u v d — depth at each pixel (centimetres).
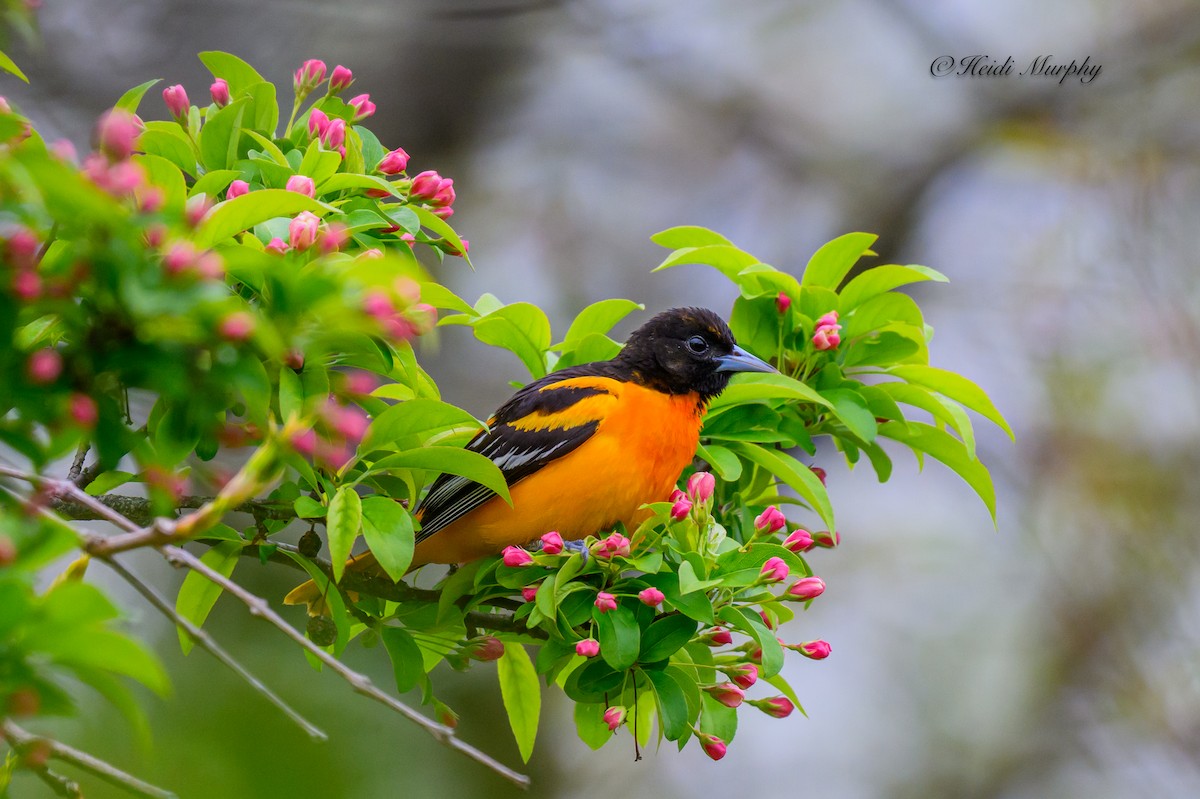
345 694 1314
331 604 670
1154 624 1830
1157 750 1809
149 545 445
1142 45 2031
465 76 1970
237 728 1256
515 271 1961
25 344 584
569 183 2020
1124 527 1841
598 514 807
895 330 836
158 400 614
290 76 1917
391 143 1980
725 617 640
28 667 403
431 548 816
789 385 764
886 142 2059
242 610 1321
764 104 2097
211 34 1875
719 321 869
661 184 2070
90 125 1800
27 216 412
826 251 822
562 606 663
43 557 414
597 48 2055
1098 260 1942
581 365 854
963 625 1917
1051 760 1834
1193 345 1847
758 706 679
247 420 556
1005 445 1891
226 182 626
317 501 648
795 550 673
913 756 1880
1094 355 1881
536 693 766
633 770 1820
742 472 831
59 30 1789
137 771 1180
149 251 447
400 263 453
